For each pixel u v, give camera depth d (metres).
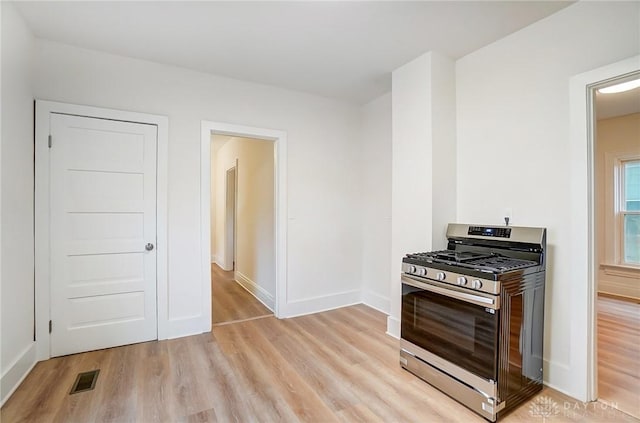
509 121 2.39
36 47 2.43
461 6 2.06
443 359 2.07
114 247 2.71
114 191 2.70
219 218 6.91
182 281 2.98
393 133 3.00
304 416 1.84
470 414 1.87
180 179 2.97
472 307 1.90
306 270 3.68
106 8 2.08
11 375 2.03
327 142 3.81
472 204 2.64
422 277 2.22
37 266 2.42
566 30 2.08
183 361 2.48
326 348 2.74
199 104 3.06
